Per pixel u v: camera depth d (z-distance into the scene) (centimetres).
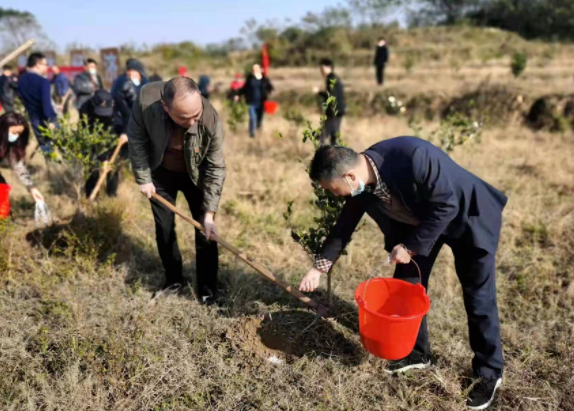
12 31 3334
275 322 357
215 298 389
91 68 866
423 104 1373
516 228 529
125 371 305
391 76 1819
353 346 334
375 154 256
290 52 2756
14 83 767
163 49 3128
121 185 630
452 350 329
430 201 254
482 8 3747
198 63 2811
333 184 252
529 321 362
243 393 291
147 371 304
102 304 371
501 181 677
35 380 296
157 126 316
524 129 1142
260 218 548
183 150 327
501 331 352
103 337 332
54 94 1165
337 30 2908
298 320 361
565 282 423
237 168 758
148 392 287
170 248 383
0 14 3306
